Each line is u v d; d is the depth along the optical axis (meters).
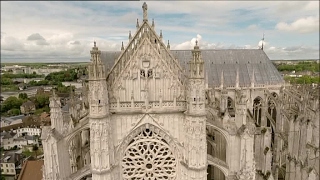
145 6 35.97
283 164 55.91
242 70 70.19
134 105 36.69
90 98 34.16
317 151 44.78
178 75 37.59
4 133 140.75
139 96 37.53
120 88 37.09
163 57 37.12
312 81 159.12
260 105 67.00
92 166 35.34
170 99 37.97
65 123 37.84
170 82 37.62
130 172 38.34
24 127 150.88
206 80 62.53
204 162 36.44
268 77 69.69
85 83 46.41
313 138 46.53
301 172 46.62
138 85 37.34
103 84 34.44
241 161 38.34
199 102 35.12
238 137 38.72
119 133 37.00
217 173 46.12
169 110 36.88
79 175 37.25
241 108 39.44
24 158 105.56
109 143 35.91
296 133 51.31
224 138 43.66
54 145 34.81
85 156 45.03
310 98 53.19
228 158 39.78
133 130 36.97
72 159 43.62
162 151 38.19
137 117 36.94
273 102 65.25
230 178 39.75
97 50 33.66
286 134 56.84
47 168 35.06
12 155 104.81
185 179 37.38
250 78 68.75
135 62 36.81
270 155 48.06
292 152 51.53
